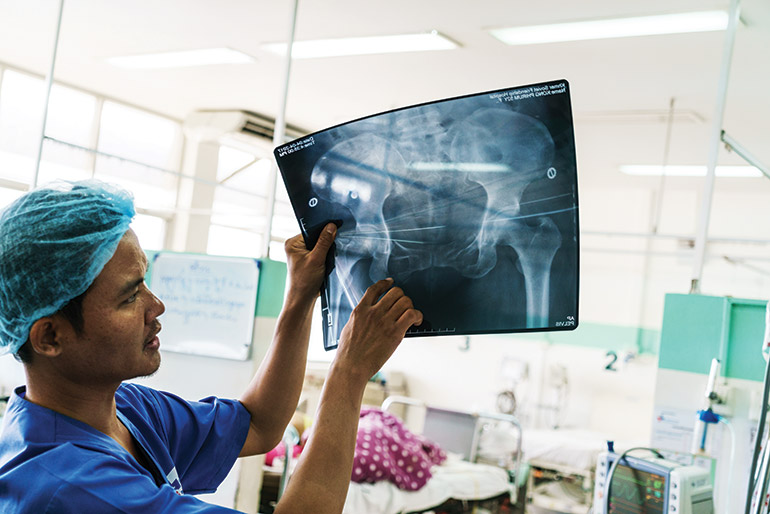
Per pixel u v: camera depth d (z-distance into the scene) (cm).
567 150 98
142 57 503
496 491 409
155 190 634
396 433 403
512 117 100
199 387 295
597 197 709
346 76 497
